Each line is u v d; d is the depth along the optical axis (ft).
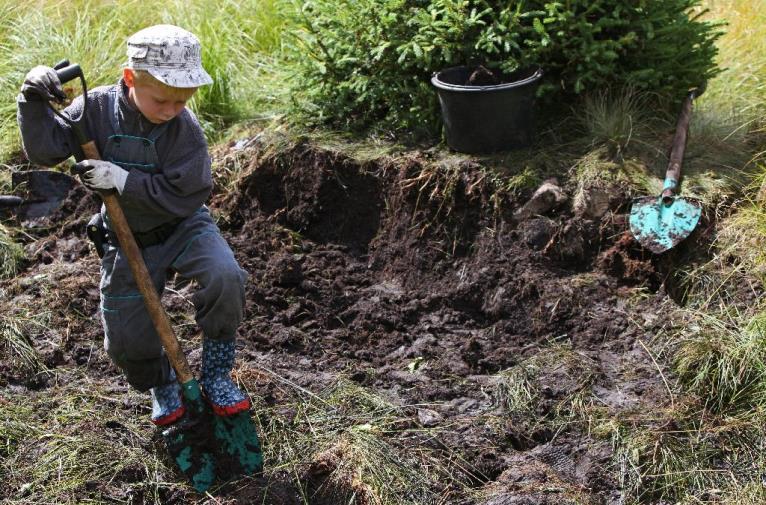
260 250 16.88
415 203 16.75
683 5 17.57
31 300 15.64
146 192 10.92
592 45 16.72
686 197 15.61
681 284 15.16
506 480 12.17
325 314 15.66
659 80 17.58
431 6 17.02
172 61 10.46
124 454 12.47
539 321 15.01
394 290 16.37
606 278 15.43
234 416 12.05
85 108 10.73
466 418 13.28
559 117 17.72
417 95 17.67
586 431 13.00
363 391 13.70
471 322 15.47
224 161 18.49
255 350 14.66
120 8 23.49
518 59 17.12
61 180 18.52
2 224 17.97
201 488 12.00
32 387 13.99
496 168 16.52
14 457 12.42
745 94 18.74
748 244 15.16
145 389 12.29
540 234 15.83
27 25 22.47
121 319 11.75
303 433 12.89
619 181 16.17
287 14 18.70
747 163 16.75
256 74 21.59
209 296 11.39
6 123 19.88
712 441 12.61
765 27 20.98
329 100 18.56
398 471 12.16
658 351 14.10
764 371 13.15
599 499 12.07
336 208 17.49
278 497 11.89
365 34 17.69
